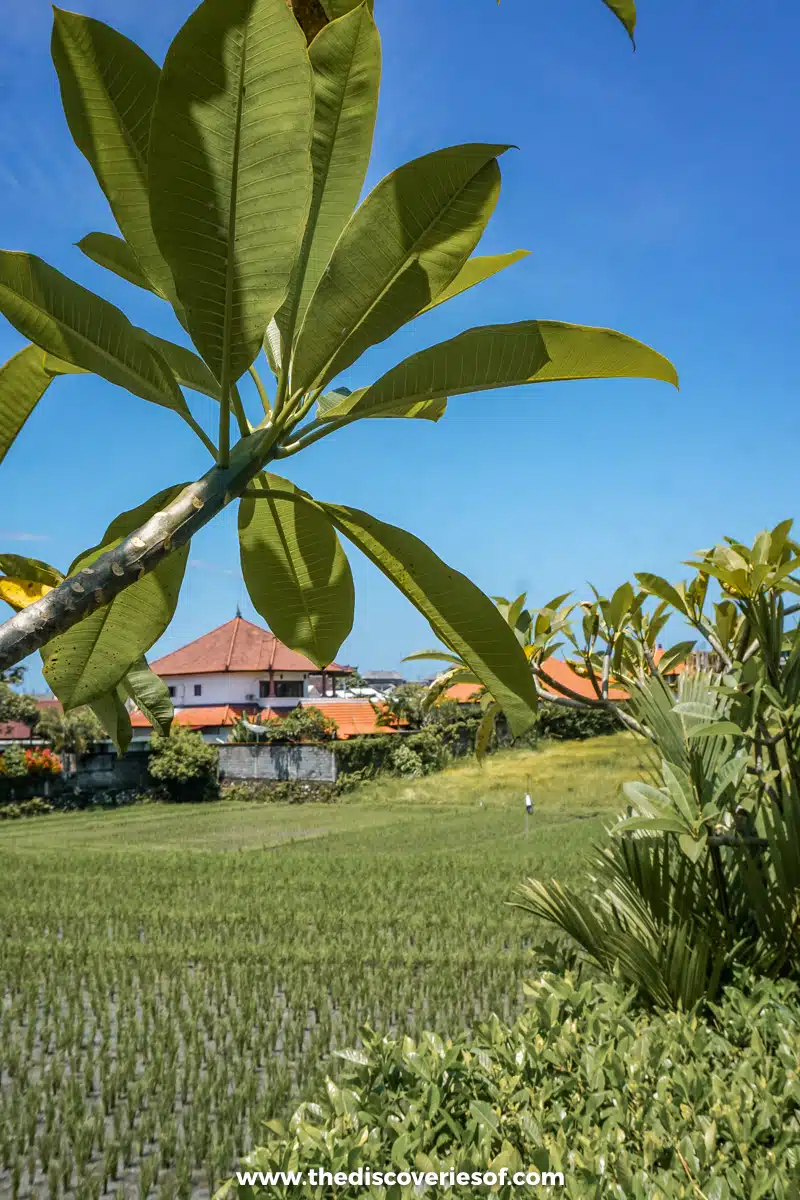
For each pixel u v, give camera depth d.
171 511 1.00
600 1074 2.71
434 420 1.66
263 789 35.59
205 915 12.89
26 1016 8.81
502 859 17.86
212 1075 7.01
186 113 0.94
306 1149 2.30
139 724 37.28
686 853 3.41
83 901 14.19
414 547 1.24
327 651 1.88
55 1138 5.70
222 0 0.87
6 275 1.05
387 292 1.10
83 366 1.11
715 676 3.82
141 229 1.17
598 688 3.87
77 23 1.08
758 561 3.34
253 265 1.01
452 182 1.07
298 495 1.20
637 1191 2.02
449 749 37.66
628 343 1.16
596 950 3.94
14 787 31.28
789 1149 2.27
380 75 1.13
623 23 1.30
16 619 0.87
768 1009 3.29
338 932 11.84
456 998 8.64
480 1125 2.40
